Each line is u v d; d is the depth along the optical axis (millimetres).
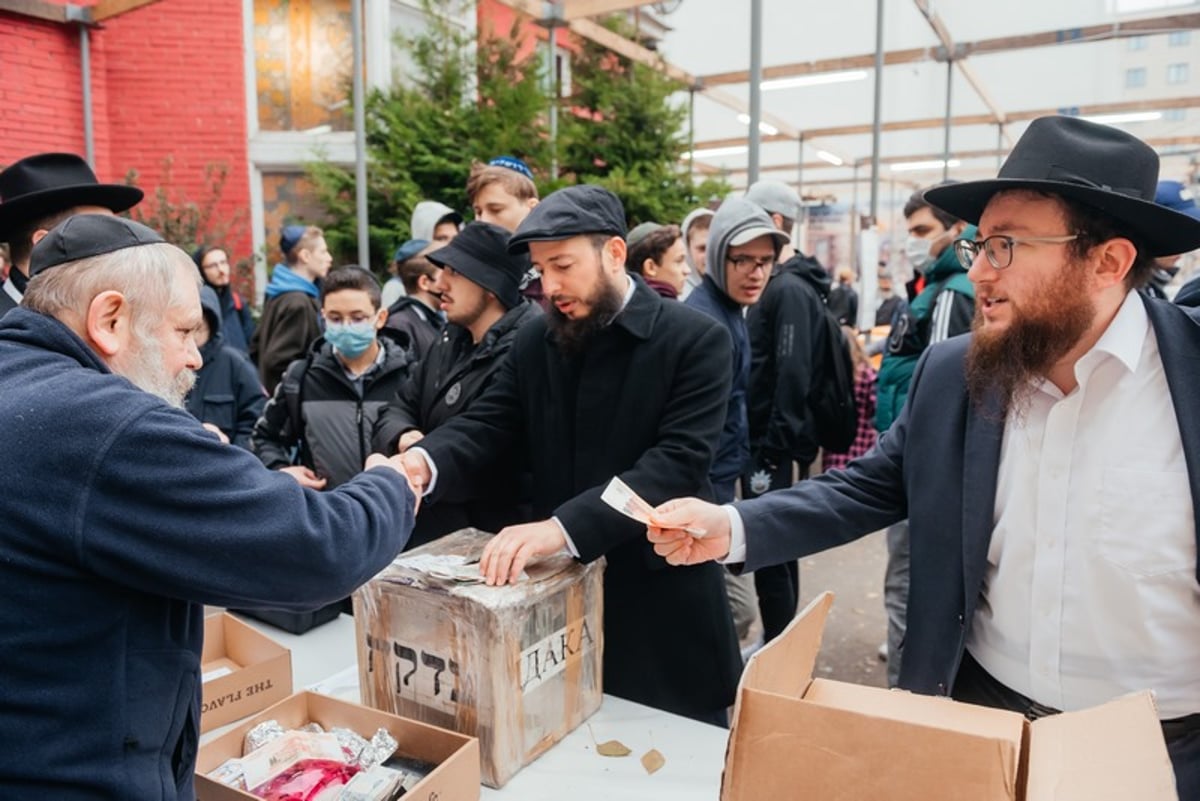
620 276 1650
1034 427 1158
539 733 1344
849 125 9789
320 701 1343
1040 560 1152
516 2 4938
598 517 1439
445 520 2047
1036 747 806
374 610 1363
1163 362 1073
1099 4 6105
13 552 854
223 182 6156
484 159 5285
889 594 2730
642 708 1520
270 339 3947
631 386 1651
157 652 939
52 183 2113
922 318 2965
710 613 1694
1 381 907
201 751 1200
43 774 866
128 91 6141
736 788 801
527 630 1296
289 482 990
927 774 737
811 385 3172
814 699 961
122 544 871
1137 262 1065
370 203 5523
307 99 6445
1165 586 1077
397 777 1140
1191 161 8055
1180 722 1115
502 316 2107
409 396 2254
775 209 3299
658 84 5727
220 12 6176
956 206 1189
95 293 974
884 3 5688
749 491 3154
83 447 860
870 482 1396
